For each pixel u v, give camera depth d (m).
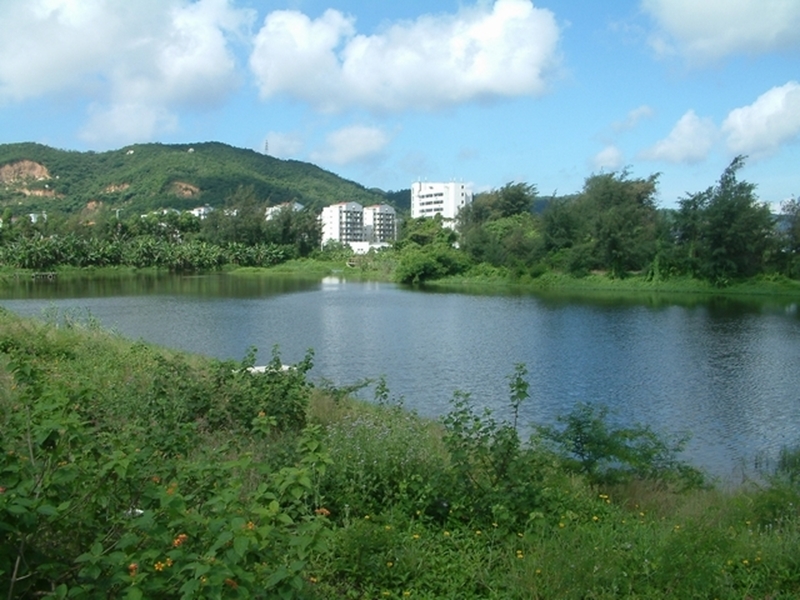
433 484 6.76
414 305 48.19
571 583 5.11
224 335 30.03
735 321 38.81
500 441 7.21
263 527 3.55
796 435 15.47
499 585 5.21
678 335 32.44
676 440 14.34
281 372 10.93
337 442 7.58
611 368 23.48
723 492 9.69
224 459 7.19
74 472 3.79
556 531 6.16
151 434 7.00
